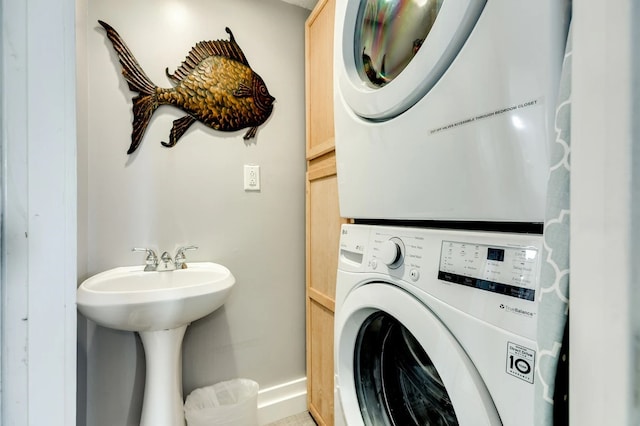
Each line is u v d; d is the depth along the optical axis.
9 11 0.32
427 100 0.59
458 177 0.53
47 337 0.34
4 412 0.32
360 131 0.80
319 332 1.32
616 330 0.21
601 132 0.22
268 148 1.49
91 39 1.13
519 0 0.42
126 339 1.17
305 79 1.52
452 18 0.51
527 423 0.38
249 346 1.43
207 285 0.99
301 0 1.54
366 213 0.79
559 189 0.30
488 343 0.44
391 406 0.77
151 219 1.24
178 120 1.28
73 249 0.36
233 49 1.40
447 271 0.52
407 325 0.58
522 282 0.41
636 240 0.20
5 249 0.32
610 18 0.22
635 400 0.20
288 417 1.44
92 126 1.13
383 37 0.77
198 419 1.12
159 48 1.25
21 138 0.33
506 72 0.44
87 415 1.10
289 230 1.54
